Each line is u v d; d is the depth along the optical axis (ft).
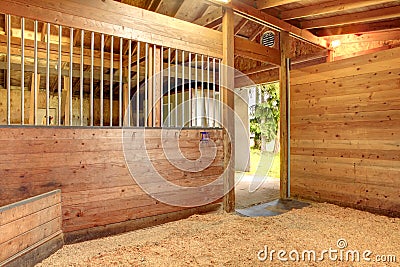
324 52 17.10
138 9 10.04
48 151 8.20
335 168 13.00
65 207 8.48
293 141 14.73
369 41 15.64
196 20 15.74
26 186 7.81
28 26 15.74
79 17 8.84
